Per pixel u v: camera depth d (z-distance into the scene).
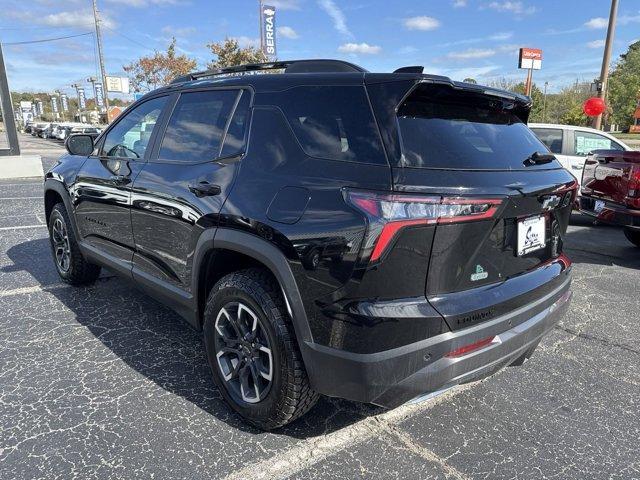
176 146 3.04
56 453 2.27
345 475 2.19
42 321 3.71
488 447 2.41
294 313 2.13
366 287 1.92
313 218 2.05
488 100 2.50
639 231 5.87
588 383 3.06
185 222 2.71
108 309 3.96
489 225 2.04
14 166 14.16
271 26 27.41
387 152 2.00
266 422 2.40
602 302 4.52
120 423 2.51
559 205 2.54
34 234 6.55
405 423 2.59
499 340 2.20
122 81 40.56
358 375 1.97
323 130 2.23
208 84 2.99
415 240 1.90
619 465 2.31
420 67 2.16
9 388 2.79
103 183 3.56
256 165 2.41
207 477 2.15
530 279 2.40
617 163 5.58
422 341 1.97
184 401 2.72
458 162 2.08
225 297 2.47
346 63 2.60
